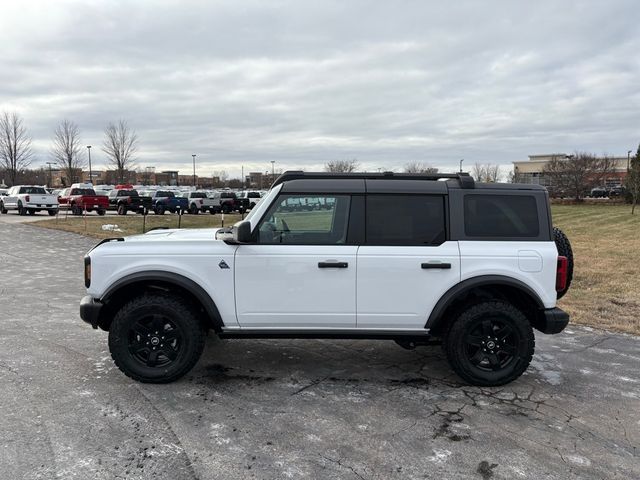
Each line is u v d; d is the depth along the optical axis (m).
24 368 4.70
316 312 4.34
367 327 4.39
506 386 4.46
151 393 4.18
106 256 4.32
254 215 4.40
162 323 4.37
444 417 3.83
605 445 3.45
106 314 4.55
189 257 4.31
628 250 14.54
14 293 8.28
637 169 43.69
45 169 88.25
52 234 19.22
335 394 4.23
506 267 4.32
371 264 4.29
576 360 5.19
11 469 3.01
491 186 4.46
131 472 3.02
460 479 3.01
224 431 3.54
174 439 3.42
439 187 4.43
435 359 5.16
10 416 3.71
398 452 3.31
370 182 4.43
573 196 60.53
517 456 3.28
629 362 5.14
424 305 4.33
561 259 4.40
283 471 3.06
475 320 4.34
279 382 4.48
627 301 7.85
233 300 4.33
